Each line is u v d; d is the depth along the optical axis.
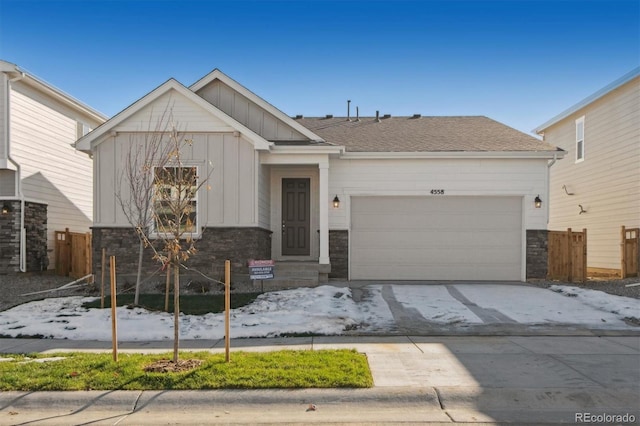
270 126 14.12
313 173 14.74
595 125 17.67
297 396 5.32
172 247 6.39
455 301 11.02
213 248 12.58
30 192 15.44
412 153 13.96
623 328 8.68
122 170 12.56
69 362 6.33
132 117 12.60
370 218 14.20
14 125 14.73
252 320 9.10
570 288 12.20
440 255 14.10
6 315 9.59
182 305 10.34
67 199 17.64
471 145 14.52
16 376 5.79
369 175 14.18
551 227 21.05
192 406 5.27
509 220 14.07
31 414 5.12
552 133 21.22
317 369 5.95
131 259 12.52
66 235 15.80
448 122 17.42
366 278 14.12
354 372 5.85
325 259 13.16
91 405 5.27
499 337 8.09
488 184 14.02
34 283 13.75
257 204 12.66
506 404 5.25
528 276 13.91
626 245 14.68
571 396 5.36
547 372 6.10
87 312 9.76
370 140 15.26
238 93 14.19
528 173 13.98
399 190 14.11
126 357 6.57
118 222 12.55
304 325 8.66
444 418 4.93
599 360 6.65
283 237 14.75
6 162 14.37
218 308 10.09
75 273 15.10
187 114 12.59
